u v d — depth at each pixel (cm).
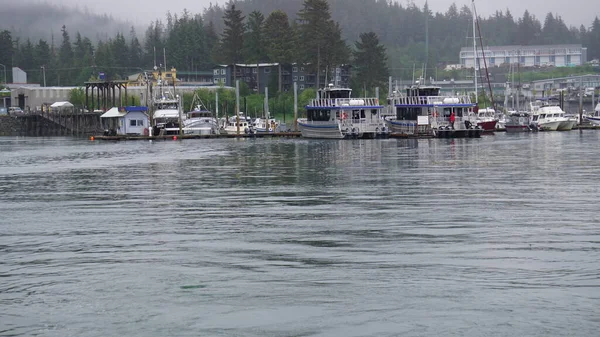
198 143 15238
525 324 2228
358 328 2228
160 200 5325
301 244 3447
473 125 15762
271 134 17925
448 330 2198
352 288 2634
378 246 3366
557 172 7094
